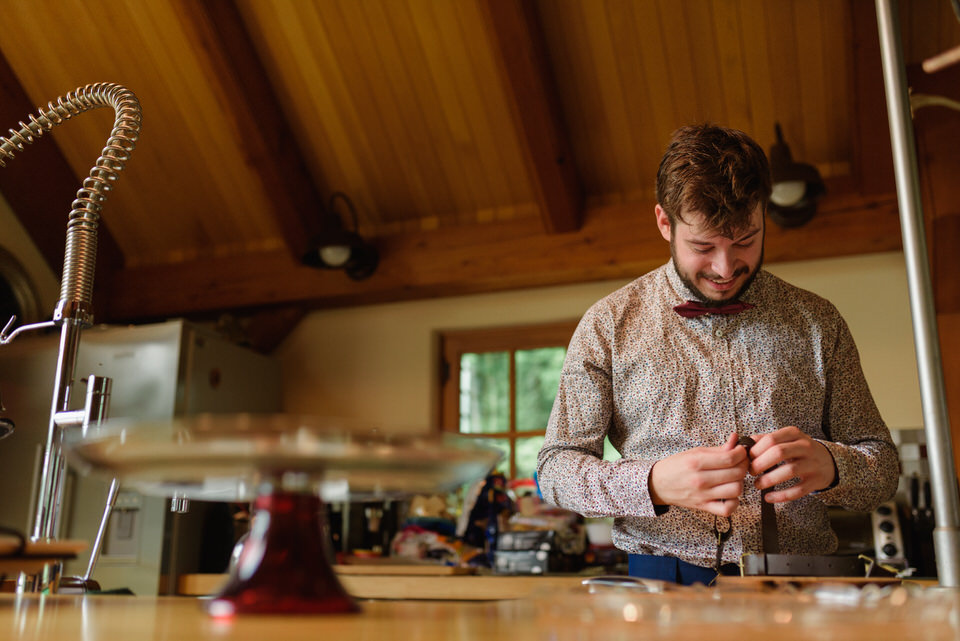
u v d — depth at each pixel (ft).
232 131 12.65
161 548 11.27
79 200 4.25
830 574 3.33
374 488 2.37
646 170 12.72
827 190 11.65
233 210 14.43
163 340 12.18
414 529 11.21
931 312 3.20
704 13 11.14
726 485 4.00
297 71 12.66
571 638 1.37
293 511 2.01
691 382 4.98
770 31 11.11
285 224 13.57
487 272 13.07
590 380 5.10
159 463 1.91
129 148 4.39
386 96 12.69
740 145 4.66
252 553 1.97
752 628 1.53
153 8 12.16
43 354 12.62
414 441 1.93
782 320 5.03
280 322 14.44
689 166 4.59
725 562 4.59
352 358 14.44
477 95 12.40
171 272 14.84
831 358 5.02
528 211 13.48
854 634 1.41
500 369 13.91
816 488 4.12
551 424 5.08
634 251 12.35
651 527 4.80
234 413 13.17
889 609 1.83
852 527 9.37
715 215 4.43
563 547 10.44
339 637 1.40
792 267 12.31
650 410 5.02
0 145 4.60
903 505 9.43
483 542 10.84
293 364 14.73
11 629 1.55
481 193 13.53
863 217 11.48
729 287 4.80
